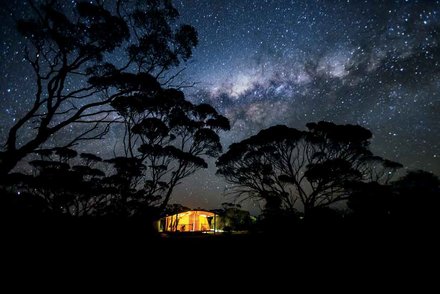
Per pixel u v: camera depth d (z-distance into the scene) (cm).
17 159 829
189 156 1764
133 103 1293
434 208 1234
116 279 704
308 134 2175
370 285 654
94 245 1004
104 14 943
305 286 667
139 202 1803
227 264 888
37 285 622
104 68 1106
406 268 751
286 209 2117
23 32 872
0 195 1026
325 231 1339
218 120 1830
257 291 640
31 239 894
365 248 959
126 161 1772
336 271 769
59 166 1958
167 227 3247
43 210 1330
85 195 1741
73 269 746
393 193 1441
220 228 2955
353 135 2030
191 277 746
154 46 1122
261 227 1984
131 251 1020
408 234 1037
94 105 1009
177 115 1641
